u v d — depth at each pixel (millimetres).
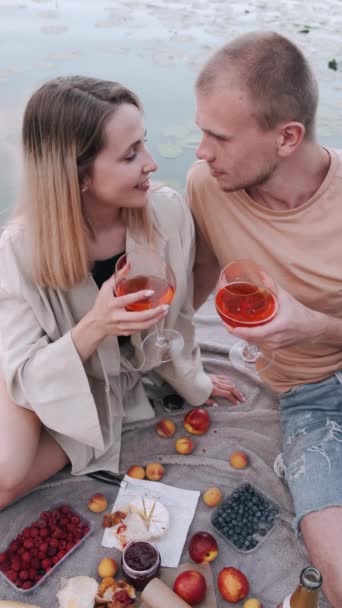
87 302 1770
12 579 1700
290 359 1877
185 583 1606
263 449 2088
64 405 1730
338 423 1807
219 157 1630
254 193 1737
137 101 1606
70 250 1622
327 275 1723
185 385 2094
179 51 4535
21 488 1831
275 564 1770
